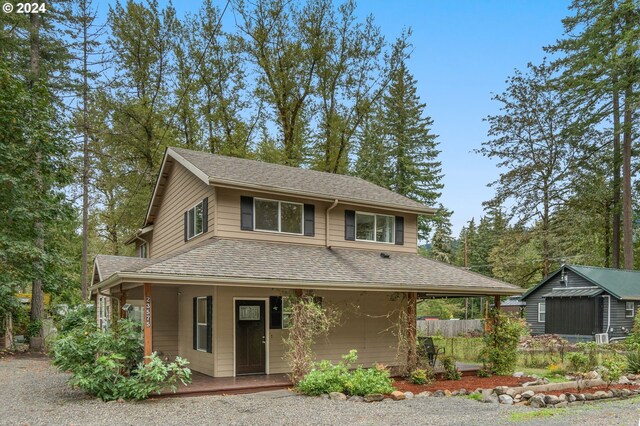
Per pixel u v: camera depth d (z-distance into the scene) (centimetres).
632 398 980
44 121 1658
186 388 1006
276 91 2675
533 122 3139
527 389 965
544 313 2758
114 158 2539
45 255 1711
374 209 1617
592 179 3050
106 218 2842
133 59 2572
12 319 2047
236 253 1203
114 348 960
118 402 884
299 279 1095
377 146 3666
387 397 958
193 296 1342
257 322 1247
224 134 2712
